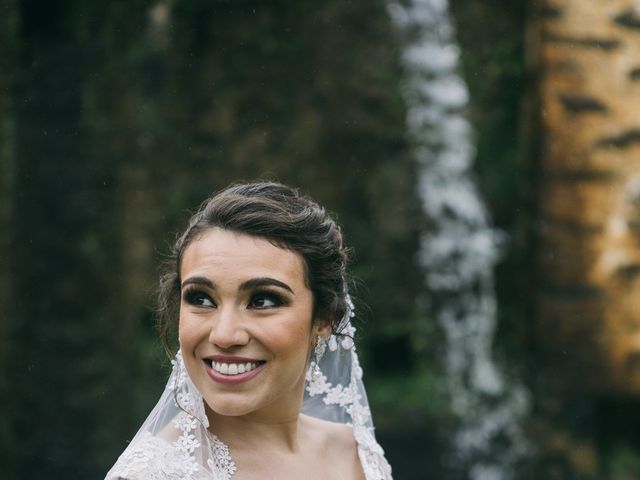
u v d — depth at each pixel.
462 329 7.16
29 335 6.25
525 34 7.09
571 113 6.51
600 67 6.44
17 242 6.24
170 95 6.80
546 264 6.72
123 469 1.93
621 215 6.50
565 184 6.59
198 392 2.05
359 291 7.04
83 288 6.41
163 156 6.77
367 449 2.42
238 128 6.90
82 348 6.38
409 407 6.94
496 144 7.25
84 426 6.36
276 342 2.00
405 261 7.09
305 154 6.95
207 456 2.03
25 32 6.38
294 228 2.04
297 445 2.25
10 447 6.12
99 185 6.51
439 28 7.15
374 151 7.03
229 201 2.04
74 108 6.46
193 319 2.01
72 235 6.39
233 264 1.98
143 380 6.66
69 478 6.28
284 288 2.01
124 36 6.67
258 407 2.02
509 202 7.25
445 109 7.15
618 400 6.86
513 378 7.11
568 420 7.00
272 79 6.92
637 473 7.03
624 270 6.54
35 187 6.31
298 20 6.92
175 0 6.76
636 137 6.44
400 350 7.35
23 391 6.20
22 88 6.33
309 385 2.46
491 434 7.01
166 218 6.74
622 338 6.61
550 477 6.96
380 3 6.98
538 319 6.82
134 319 6.64
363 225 7.04
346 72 6.96
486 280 7.22
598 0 6.42
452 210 7.14
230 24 6.88
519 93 7.19
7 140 6.23
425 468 6.89
